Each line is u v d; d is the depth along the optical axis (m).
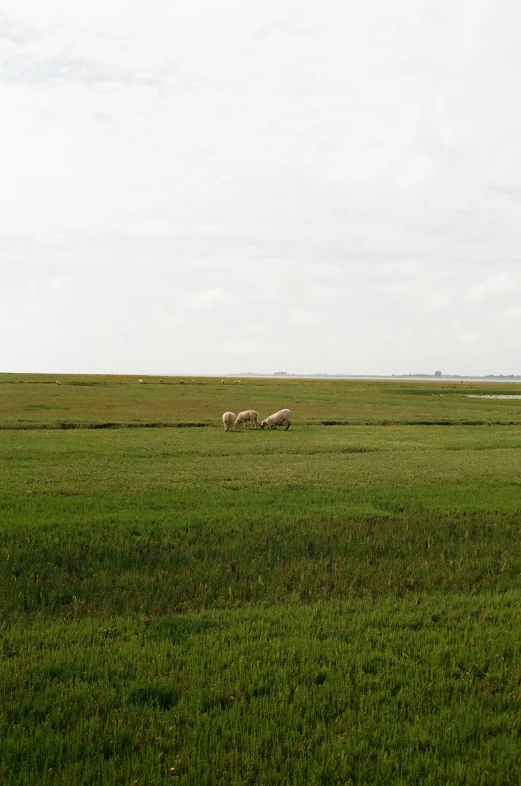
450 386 129.50
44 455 24.52
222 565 12.41
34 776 5.82
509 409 58.28
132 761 6.10
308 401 63.03
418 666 8.20
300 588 11.72
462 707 7.14
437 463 24.61
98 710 7.00
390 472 22.03
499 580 12.54
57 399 58.44
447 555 13.71
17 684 7.61
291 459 25.22
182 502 16.42
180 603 10.89
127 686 7.58
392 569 12.78
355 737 6.57
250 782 5.91
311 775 5.90
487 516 15.77
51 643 8.98
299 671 8.06
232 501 16.61
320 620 9.97
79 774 5.91
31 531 13.13
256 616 10.16
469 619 10.10
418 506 16.55
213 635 9.22
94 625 9.74
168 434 34.47
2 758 6.07
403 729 6.77
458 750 6.38
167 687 7.42
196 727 6.64
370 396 74.50
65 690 7.37
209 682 7.67
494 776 5.93
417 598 11.31
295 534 13.91
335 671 8.07
